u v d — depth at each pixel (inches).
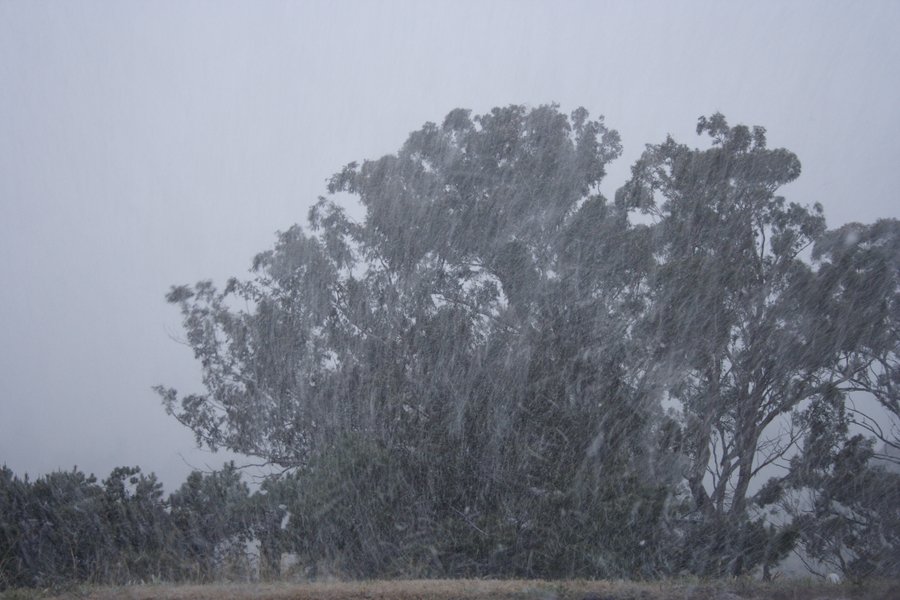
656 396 646.5
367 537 534.0
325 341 754.2
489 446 578.6
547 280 718.5
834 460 661.3
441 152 842.2
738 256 741.3
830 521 621.3
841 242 732.0
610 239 738.2
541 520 532.7
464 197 810.2
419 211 793.6
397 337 700.0
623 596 365.4
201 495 573.3
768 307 723.4
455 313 686.5
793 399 687.7
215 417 784.9
